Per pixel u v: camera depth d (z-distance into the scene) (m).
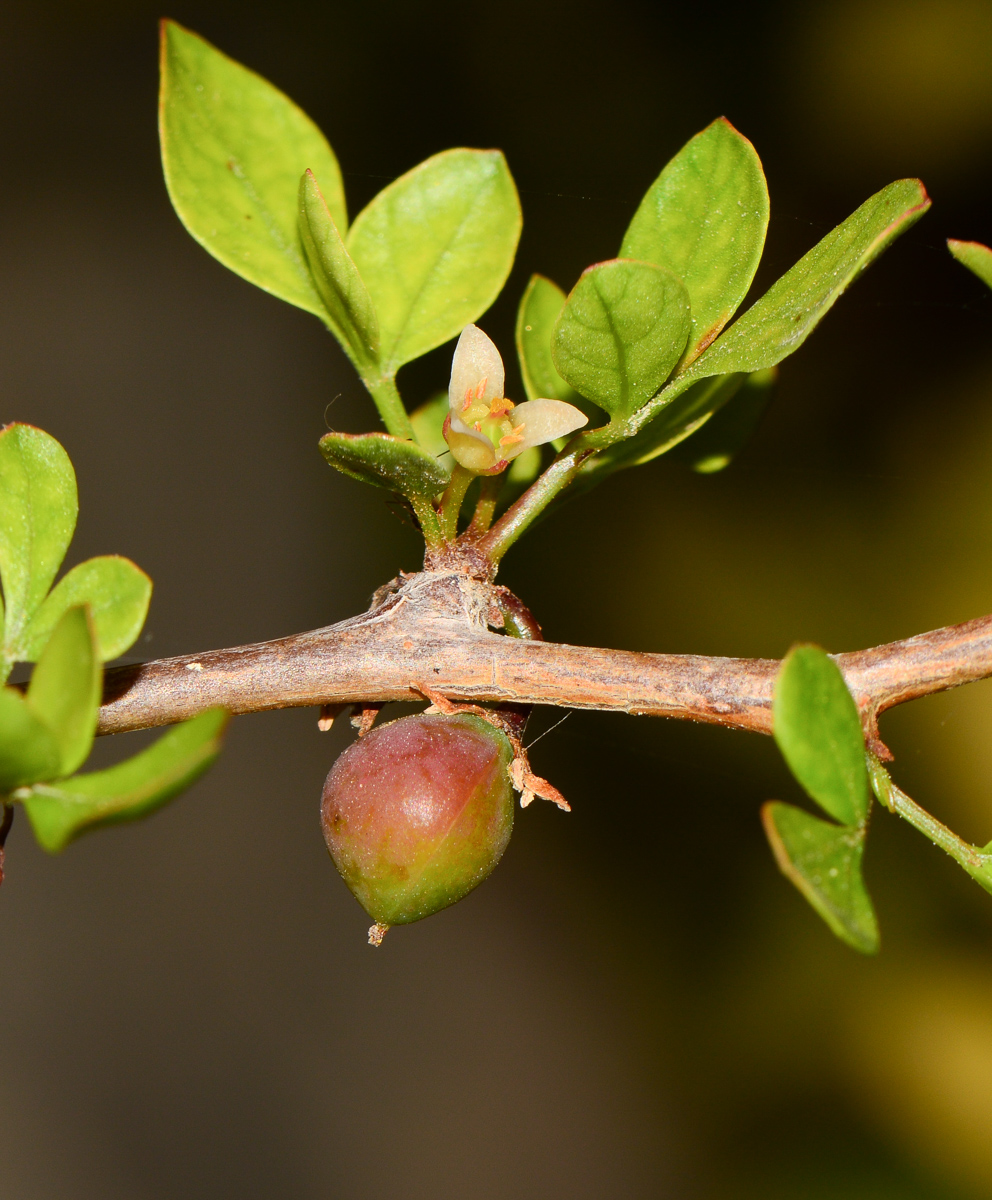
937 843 0.19
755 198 0.20
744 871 0.35
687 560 0.35
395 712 0.34
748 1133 0.32
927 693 0.19
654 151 0.36
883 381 0.35
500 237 0.21
